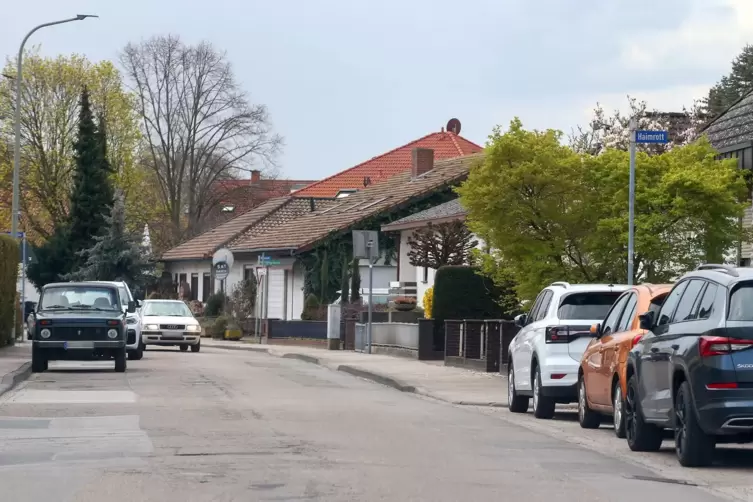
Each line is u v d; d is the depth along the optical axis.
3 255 37.94
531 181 25.16
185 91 73.75
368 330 42.81
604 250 25.64
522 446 15.19
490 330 31.39
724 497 11.05
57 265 64.94
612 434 17.28
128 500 10.37
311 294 57.53
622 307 16.98
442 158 73.88
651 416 14.25
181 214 80.69
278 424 17.34
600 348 17.14
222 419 18.06
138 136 73.00
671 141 40.31
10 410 19.67
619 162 25.52
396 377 29.44
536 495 10.88
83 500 10.37
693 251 25.12
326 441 15.16
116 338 30.12
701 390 12.60
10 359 33.44
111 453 13.78
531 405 23.27
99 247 62.69
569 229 25.59
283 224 70.38
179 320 46.41
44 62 70.38
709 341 12.58
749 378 12.43
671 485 11.78
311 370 34.00
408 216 56.31
